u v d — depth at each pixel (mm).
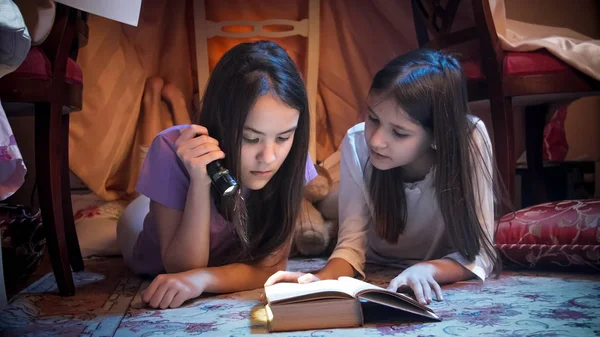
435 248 1657
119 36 2533
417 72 1394
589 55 1809
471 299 1307
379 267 1799
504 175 1861
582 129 2719
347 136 1680
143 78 2561
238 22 2623
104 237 2195
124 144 2498
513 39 2131
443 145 1427
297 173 1425
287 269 1833
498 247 1663
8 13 1115
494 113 1868
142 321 1191
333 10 2732
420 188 1573
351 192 1655
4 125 1162
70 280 1487
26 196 2480
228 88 1280
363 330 1077
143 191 1413
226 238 1538
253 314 1220
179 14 2660
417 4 2447
